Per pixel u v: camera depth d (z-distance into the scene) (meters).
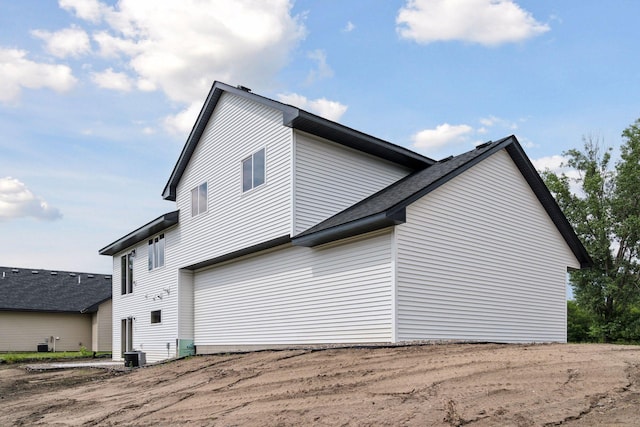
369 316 12.24
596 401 5.98
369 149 15.56
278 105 14.45
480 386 6.96
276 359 11.61
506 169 15.30
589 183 28.73
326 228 12.63
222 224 16.97
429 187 12.55
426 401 6.72
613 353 8.23
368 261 12.45
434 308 12.48
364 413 6.71
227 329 17.45
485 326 13.76
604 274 28.16
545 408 5.93
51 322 32.81
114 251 25.58
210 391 9.77
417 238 12.34
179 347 19.11
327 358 10.64
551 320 16.03
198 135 18.66
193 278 19.81
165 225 20.19
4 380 16.31
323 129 14.29
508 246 14.93
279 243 15.01
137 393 11.13
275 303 15.29
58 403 11.31
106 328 33.22
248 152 15.96
